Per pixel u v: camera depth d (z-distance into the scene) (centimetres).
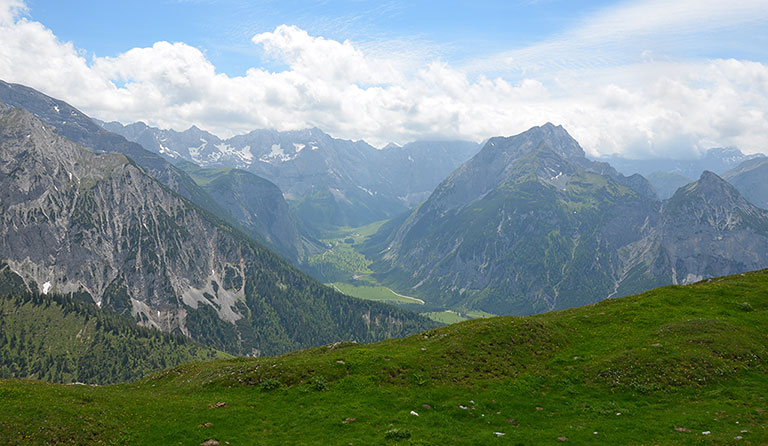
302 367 4688
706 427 3369
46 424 3378
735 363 4488
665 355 4662
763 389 4009
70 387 4697
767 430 3180
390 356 4906
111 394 4328
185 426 3625
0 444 3088
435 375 4550
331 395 4166
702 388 4116
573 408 3922
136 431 3531
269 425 3631
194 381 5162
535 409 3919
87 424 3512
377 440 3288
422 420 3672
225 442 3350
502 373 4650
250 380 4644
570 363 4878
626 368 4519
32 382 4591
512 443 3250
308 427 3559
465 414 3803
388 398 4078
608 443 3212
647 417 3653
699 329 5194
